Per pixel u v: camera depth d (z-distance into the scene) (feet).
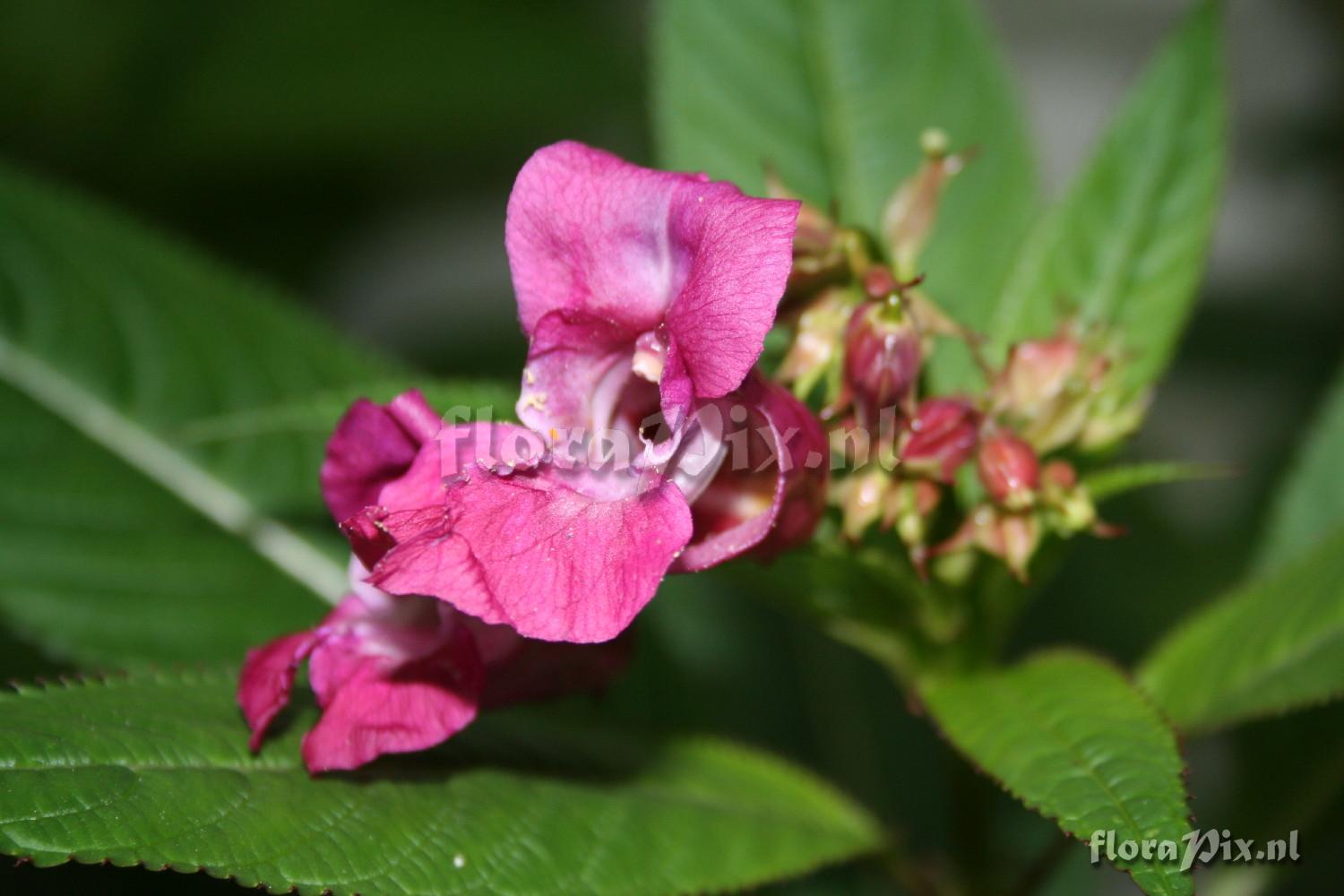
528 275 0.65
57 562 0.85
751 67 0.88
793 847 0.75
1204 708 0.75
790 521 0.68
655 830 0.72
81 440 0.87
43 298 0.89
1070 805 0.65
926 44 0.88
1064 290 0.80
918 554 0.70
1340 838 0.84
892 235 0.75
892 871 0.79
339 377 0.89
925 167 0.74
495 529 0.63
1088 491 0.72
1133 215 0.81
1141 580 1.07
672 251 0.65
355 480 0.67
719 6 0.88
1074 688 0.71
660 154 0.88
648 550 0.63
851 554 0.72
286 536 0.87
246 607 0.85
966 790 0.78
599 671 0.70
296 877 0.63
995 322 0.81
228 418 0.85
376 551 0.65
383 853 0.65
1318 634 0.74
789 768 0.79
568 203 0.65
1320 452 0.90
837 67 0.88
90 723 0.65
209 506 0.87
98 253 0.90
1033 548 0.71
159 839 0.62
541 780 0.72
